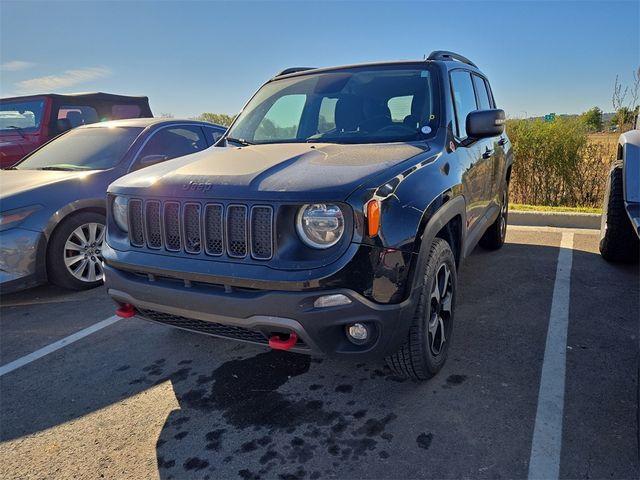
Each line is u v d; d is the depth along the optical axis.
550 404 2.55
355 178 2.26
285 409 2.66
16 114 7.77
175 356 3.34
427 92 3.34
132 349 3.48
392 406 2.62
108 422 2.64
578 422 2.40
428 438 2.35
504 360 3.01
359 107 3.41
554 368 2.90
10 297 4.65
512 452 2.22
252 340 2.44
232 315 2.28
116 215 2.84
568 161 8.64
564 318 3.57
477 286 4.30
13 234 4.12
